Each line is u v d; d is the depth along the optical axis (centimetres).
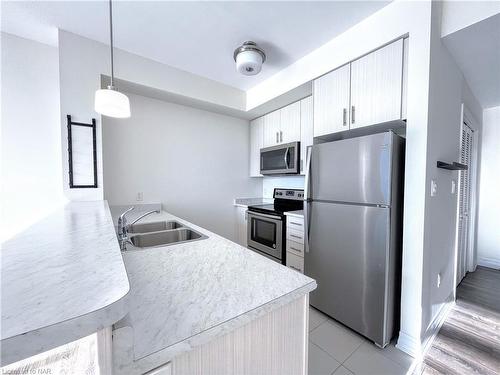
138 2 153
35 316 30
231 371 60
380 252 151
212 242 126
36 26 177
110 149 239
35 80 193
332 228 181
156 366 46
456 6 142
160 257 101
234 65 238
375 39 165
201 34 188
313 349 152
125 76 212
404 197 149
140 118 255
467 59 175
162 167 273
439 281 176
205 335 52
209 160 313
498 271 289
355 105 183
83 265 49
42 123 195
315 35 189
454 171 202
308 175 198
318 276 193
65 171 184
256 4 155
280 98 262
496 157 294
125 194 249
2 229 183
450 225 196
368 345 156
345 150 171
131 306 61
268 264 94
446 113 169
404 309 150
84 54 191
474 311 201
